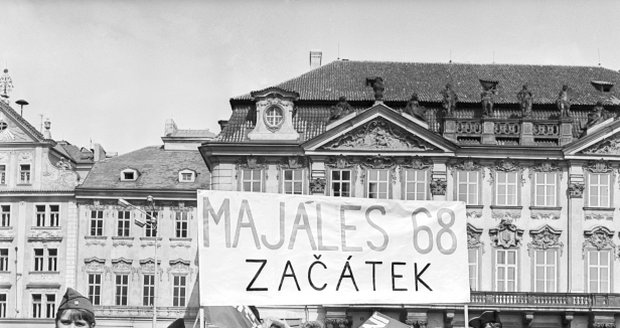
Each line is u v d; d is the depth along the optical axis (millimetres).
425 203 22906
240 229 21469
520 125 77625
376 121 76438
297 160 76688
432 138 76125
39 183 89500
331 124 76125
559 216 76688
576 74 83188
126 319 87500
